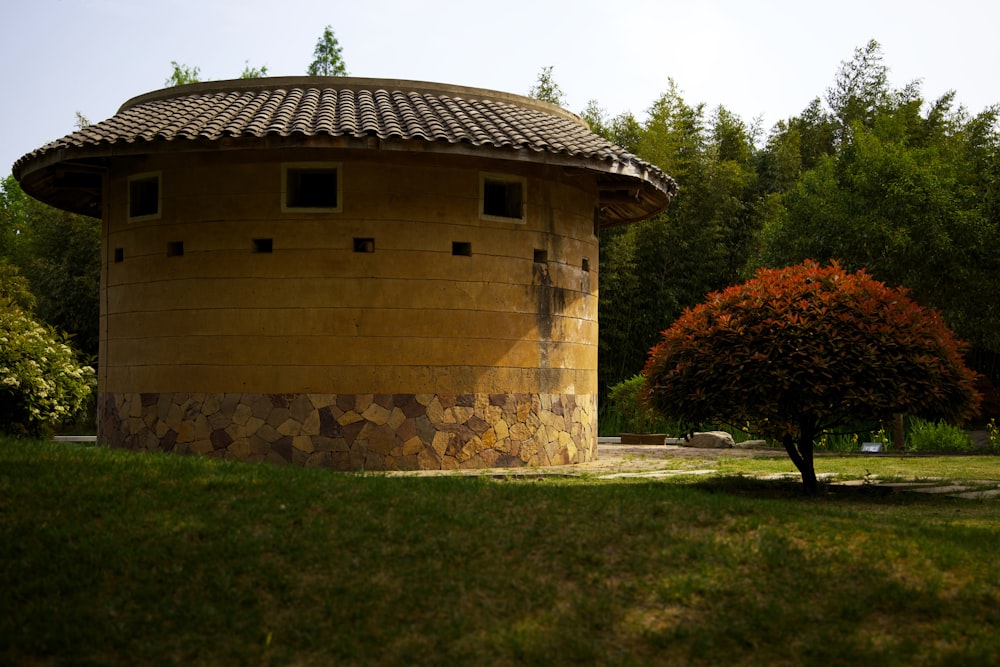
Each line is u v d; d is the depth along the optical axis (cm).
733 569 636
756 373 955
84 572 611
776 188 2750
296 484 809
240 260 1191
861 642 546
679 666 526
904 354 961
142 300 1247
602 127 2506
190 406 1198
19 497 724
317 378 1173
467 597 598
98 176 1388
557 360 1305
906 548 678
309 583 611
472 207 1227
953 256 1959
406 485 849
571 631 558
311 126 1125
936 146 2258
